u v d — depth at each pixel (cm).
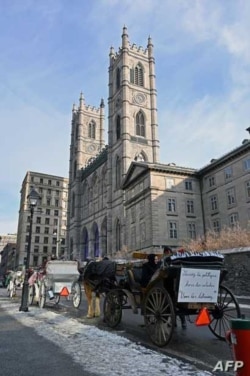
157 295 718
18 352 641
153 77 7906
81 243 8975
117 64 8044
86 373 500
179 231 4641
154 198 4672
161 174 4834
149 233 4606
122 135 7081
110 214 7081
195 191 4925
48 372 509
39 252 11662
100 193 8081
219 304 749
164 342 663
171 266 684
